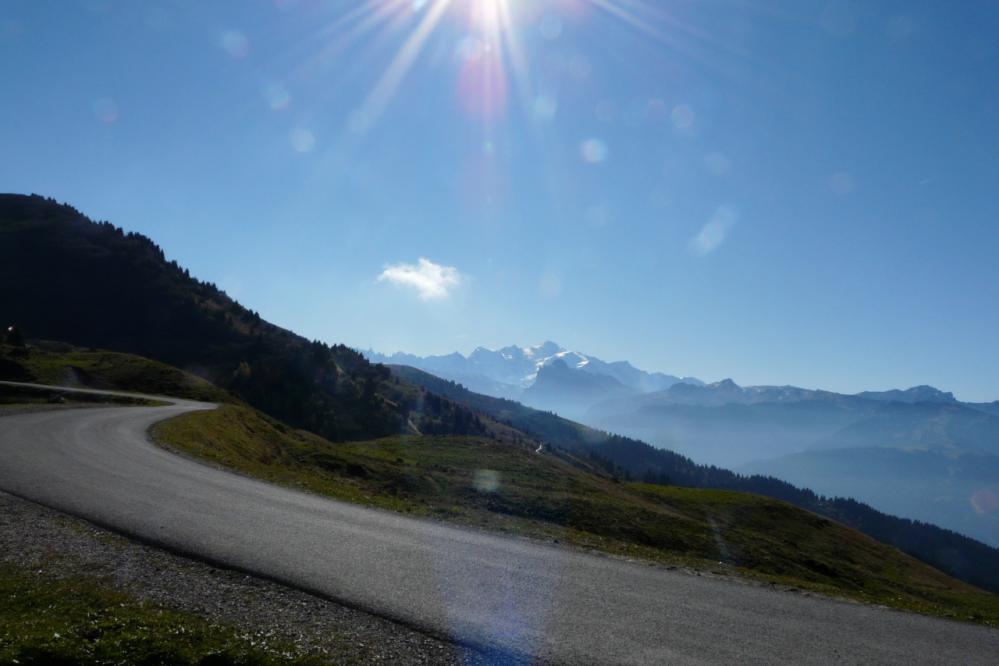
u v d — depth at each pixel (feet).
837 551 223.71
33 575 43.50
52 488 72.95
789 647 38.75
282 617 38.52
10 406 183.52
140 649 33.17
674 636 39.04
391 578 46.96
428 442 296.10
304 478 116.57
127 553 49.88
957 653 40.52
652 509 186.91
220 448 149.28
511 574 50.90
